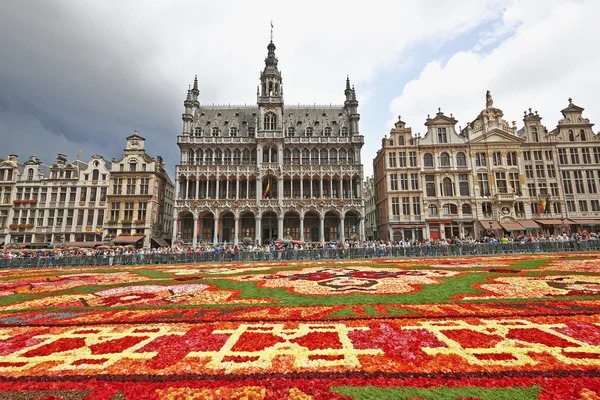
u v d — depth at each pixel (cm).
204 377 510
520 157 5291
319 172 5434
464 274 1617
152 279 1756
